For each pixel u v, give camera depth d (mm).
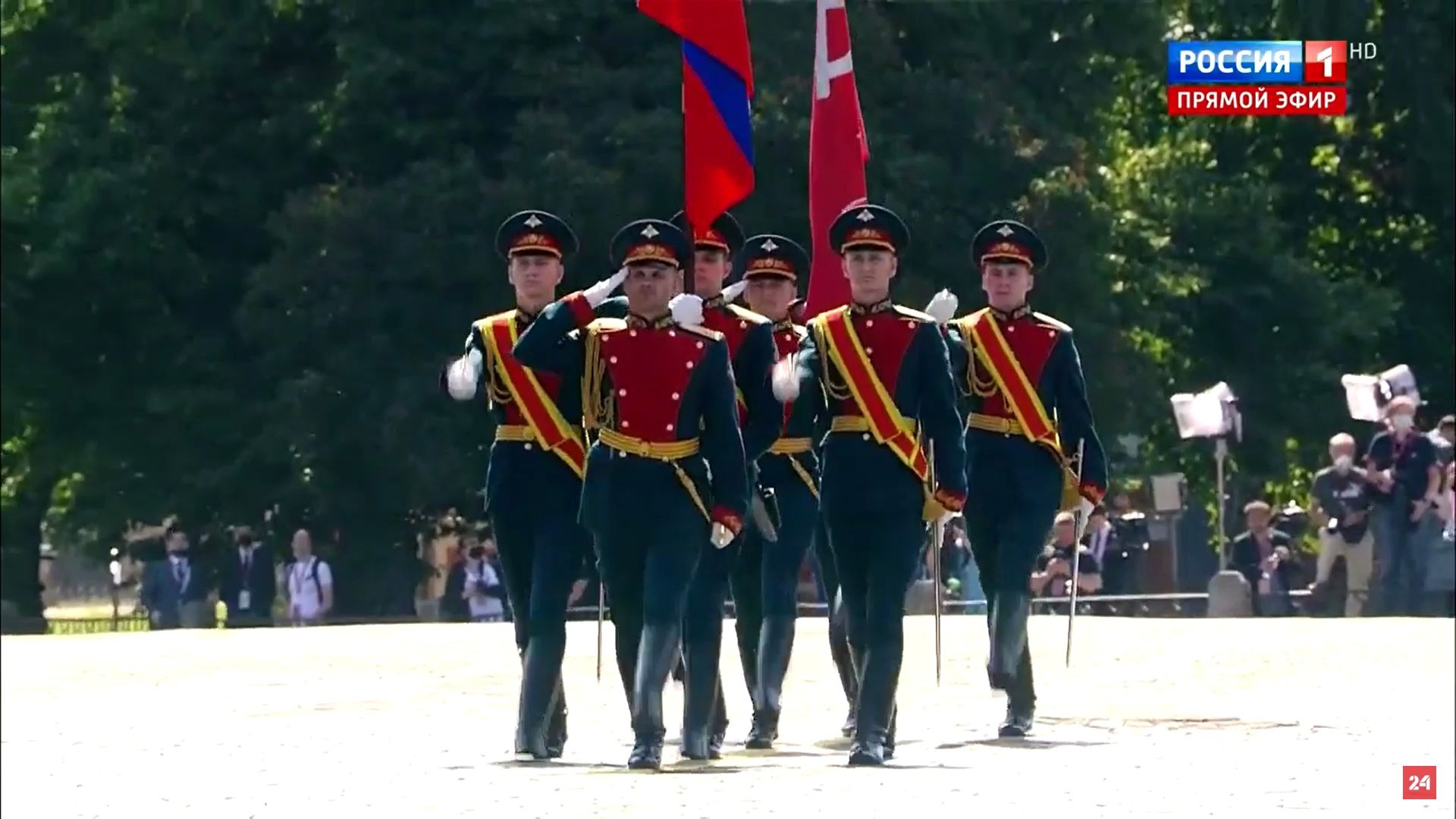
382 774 30266
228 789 29031
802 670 46656
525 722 31766
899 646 30719
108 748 34656
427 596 104375
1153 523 79062
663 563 30188
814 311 39781
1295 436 113688
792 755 32719
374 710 39844
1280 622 56719
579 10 94625
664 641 30094
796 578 34031
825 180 40375
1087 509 34906
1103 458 34688
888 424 30562
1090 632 53469
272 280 95125
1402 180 116188
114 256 102375
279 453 97688
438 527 101750
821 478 31203
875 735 30516
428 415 93188
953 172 94750
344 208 93562
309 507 101875
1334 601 70125
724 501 30188
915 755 31750
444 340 94750
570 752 33250
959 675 44750
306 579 89000
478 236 92000
